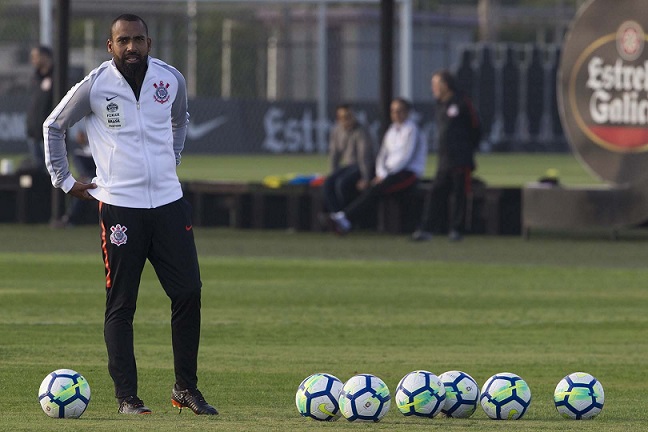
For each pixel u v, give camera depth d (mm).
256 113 159125
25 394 30125
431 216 71625
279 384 31875
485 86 177125
